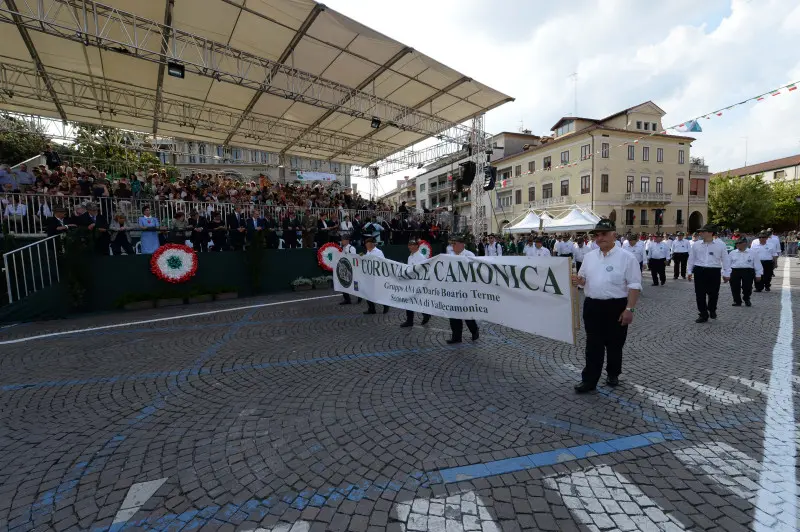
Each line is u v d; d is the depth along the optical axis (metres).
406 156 21.69
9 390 4.21
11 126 16.22
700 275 7.01
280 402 3.80
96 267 8.92
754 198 41.12
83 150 20.09
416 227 17.95
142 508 2.31
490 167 17.73
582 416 3.39
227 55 10.98
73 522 2.21
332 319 7.75
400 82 13.53
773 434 3.03
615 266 3.80
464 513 2.22
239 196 15.04
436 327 6.97
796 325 6.60
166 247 9.76
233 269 11.08
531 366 4.76
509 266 4.85
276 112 15.85
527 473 2.58
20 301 7.88
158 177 14.58
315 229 13.85
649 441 2.95
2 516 2.27
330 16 9.73
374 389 4.09
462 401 3.75
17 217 9.22
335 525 2.15
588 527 2.10
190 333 6.70
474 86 13.84
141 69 12.10
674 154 37.94
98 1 8.88
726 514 2.16
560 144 37.31
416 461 2.75
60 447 3.04
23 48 10.77
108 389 4.20
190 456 2.88
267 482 2.55
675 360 4.89
